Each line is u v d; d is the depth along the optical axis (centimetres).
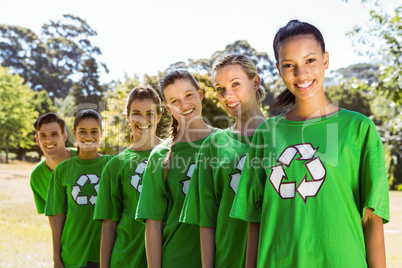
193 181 298
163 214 323
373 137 222
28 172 3259
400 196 2198
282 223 226
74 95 4709
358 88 782
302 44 228
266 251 228
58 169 446
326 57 239
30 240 1091
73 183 435
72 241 432
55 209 446
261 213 238
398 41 739
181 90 327
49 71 6366
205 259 286
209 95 973
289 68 231
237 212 245
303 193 224
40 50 6328
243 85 299
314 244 217
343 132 224
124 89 1205
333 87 3709
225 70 299
